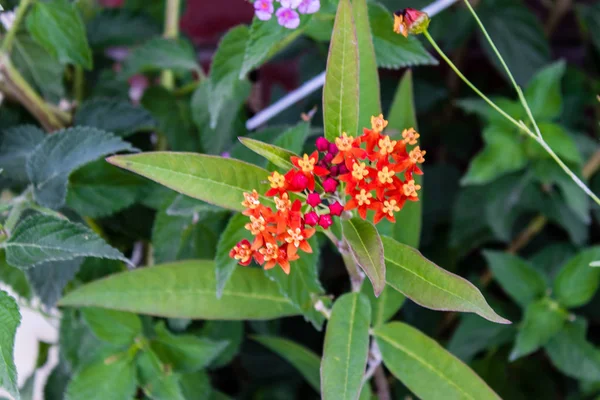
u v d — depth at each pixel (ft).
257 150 2.29
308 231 2.23
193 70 3.29
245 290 2.70
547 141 3.12
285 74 4.23
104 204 2.88
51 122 3.11
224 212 2.87
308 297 2.61
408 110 2.76
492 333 3.18
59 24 2.90
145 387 2.89
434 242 3.61
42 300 2.74
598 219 3.43
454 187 3.61
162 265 2.68
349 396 2.40
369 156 2.25
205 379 3.06
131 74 3.12
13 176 2.89
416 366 2.61
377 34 2.73
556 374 3.62
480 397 2.56
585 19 3.58
